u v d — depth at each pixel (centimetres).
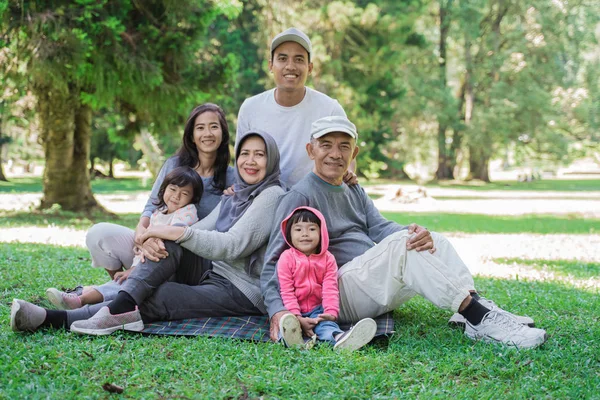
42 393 295
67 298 432
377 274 407
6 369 324
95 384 309
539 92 3844
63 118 1516
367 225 468
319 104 511
